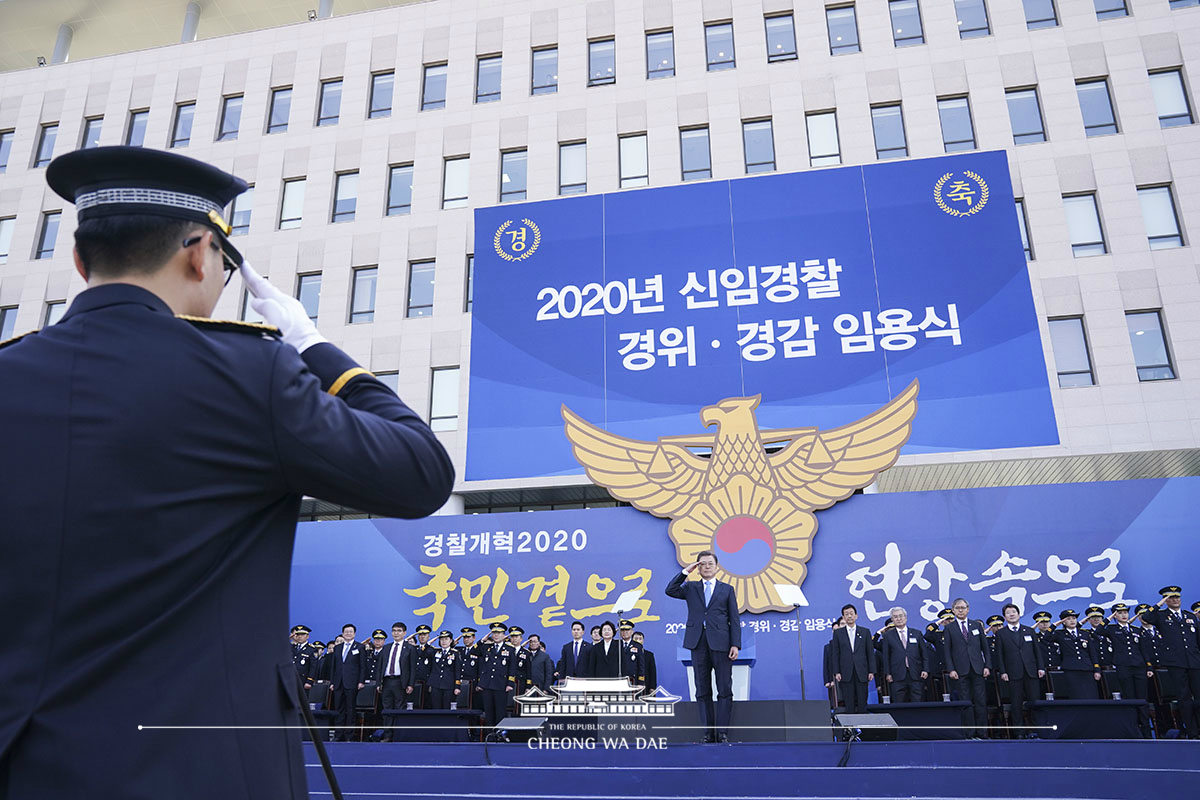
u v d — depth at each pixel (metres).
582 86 22.73
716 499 16.73
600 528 16.98
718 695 9.41
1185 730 11.91
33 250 24.39
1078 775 7.41
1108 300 18.72
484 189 22.30
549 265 19.55
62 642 0.96
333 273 22.41
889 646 12.02
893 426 16.95
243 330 1.17
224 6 27.38
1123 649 12.18
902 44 21.48
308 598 17.52
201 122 24.73
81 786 0.92
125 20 28.02
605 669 12.90
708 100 21.86
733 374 18.00
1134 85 20.11
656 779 8.09
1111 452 17.75
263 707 1.06
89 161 1.18
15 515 0.98
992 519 15.53
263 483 1.10
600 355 18.72
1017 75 20.62
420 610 17.12
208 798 0.98
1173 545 14.84
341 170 23.42
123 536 1.00
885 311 17.86
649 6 23.09
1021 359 17.19
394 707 13.35
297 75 24.66
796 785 7.89
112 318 1.11
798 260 18.50
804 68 21.66
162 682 0.99
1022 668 12.20
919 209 18.38
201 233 1.22
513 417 18.72
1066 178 19.70
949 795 7.68
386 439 1.18
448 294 21.58
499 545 17.20
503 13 23.97
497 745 8.84
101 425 1.02
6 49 29.30
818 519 16.38
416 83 23.84
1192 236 18.84
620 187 21.69
